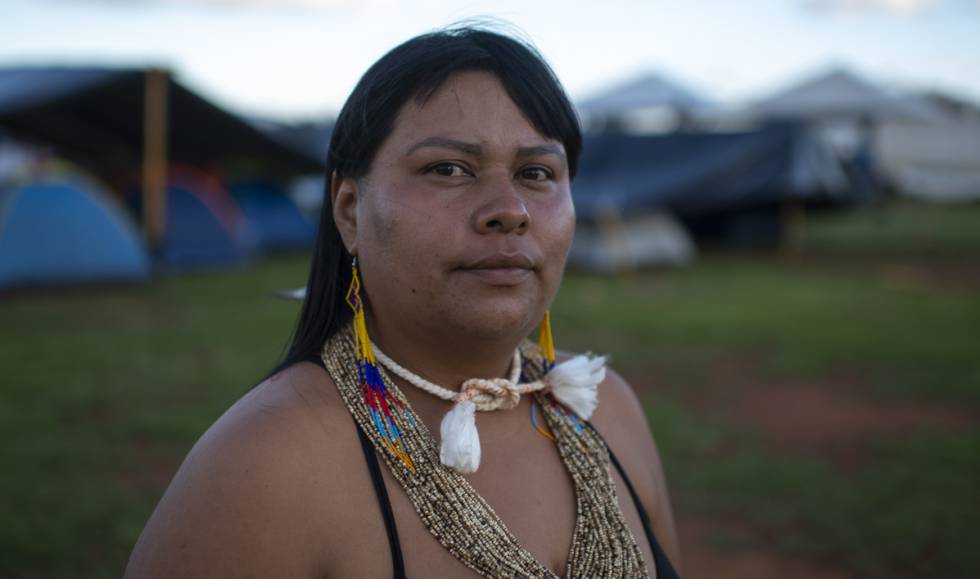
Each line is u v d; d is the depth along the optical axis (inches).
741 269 514.9
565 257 46.3
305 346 47.6
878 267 526.6
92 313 341.4
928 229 768.3
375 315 46.7
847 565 147.0
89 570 133.4
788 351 295.6
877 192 970.7
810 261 554.9
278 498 38.8
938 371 269.0
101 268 406.3
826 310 377.4
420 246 42.0
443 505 42.1
